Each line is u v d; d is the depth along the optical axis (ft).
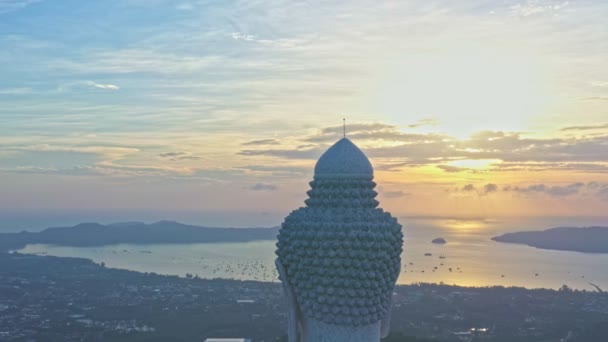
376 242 49.44
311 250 49.73
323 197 51.88
